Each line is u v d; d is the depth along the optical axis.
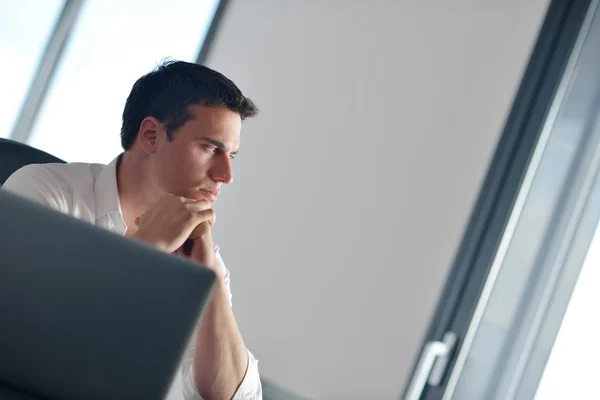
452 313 2.62
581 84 2.42
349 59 3.55
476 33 3.24
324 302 3.33
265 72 3.77
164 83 1.55
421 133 3.28
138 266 0.82
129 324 0.83
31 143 4.59
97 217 1.61
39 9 4.68
